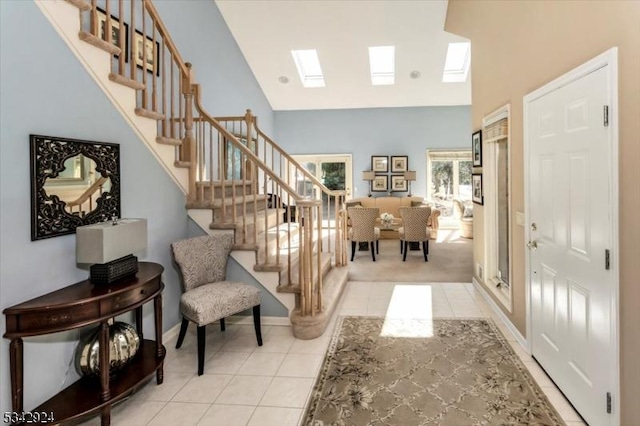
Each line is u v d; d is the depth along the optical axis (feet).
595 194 6.27
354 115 29.99
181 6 15.57
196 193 12.03
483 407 7.29
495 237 13.24
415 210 19.97
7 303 6.12
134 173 9.34
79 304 6.20
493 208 13.23
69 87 7.42
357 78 25.26
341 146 30.19
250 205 15.21
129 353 7.56
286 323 11.42
